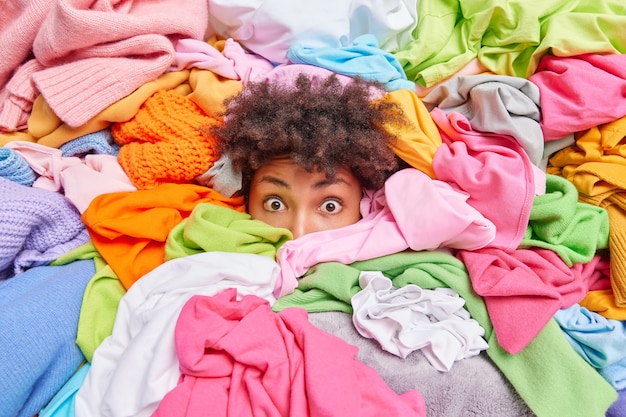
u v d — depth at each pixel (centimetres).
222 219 62
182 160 63
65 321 52
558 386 51
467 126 64
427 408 52
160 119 64
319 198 62
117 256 58
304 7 70
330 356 46
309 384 43
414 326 54
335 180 61
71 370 52
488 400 52
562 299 55
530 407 51
